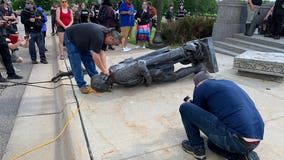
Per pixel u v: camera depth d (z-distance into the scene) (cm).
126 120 404
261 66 592
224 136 268
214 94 278
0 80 610
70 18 786
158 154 319
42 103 509
